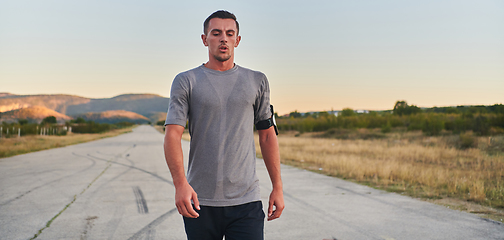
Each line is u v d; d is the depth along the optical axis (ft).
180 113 5.81
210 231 6.01
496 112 76.74
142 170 34.35
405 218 16.19
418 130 95.35
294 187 24.59
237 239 5.94
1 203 19.49
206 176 5.95
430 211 17.51
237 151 6.04
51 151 61.41
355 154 50.88
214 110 5.91
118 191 23.17
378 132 101.55
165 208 18.35
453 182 24.62
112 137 143.23
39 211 17.66
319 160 40.86
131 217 16.55
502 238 13.21
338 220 15.89
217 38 6.02
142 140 112.78
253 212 6.04
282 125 158.40
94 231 14.33
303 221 15.75
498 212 17.21
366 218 16.22
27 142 82.17
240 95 6.02
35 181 27.35
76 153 56.70
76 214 17.08
